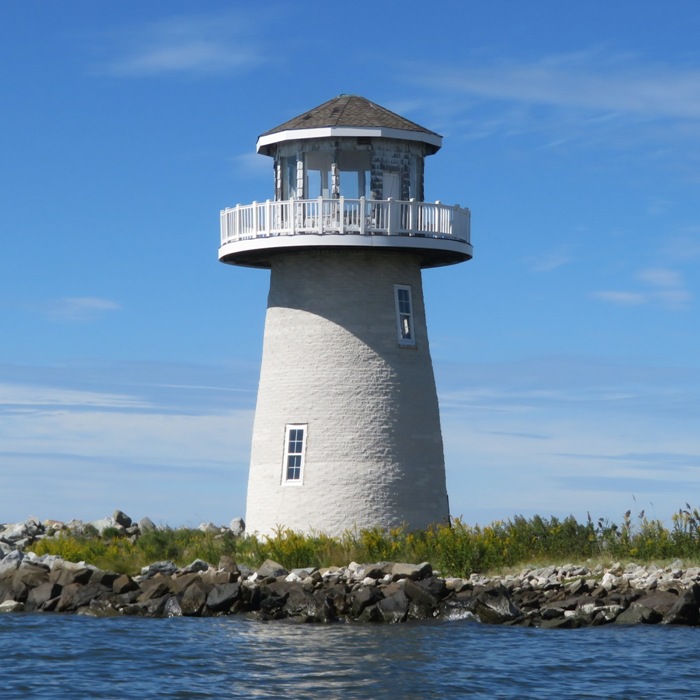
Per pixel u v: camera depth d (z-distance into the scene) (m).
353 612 39.78
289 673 32.50
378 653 34.59
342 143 48.47
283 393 49.56
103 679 31.97
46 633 37.84
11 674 32.50
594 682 31.36
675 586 39.38
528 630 37.56
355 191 48.81
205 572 43.78
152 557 49.00
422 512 49.19
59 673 32.66
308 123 48.75
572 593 39.78
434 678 31.83
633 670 32.41
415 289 50.50
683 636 36.31
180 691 30.86
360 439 48.50
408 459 49.09
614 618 38.31
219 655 34.53
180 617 40.81
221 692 30.77
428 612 39.66
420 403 49.88
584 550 44.34
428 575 41.62
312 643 35.94
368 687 31.16
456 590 40.56
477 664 33.22
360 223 47.91
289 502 48.78
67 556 48.72
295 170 49.38
